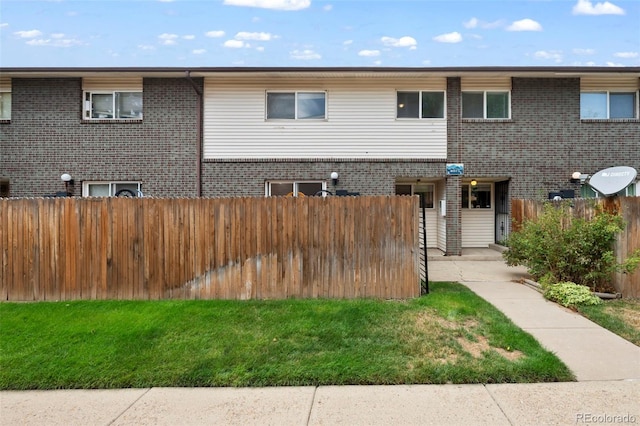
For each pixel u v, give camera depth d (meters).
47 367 3.90
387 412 3.14
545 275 6.81
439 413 3.12
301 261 6.31
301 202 6.33
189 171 10.96
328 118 11.02
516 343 4.39
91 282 6.26
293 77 10.97
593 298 5.88
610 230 6.18
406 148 10.98
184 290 6.29
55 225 6.26
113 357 4.10
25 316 5.36
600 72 10.46
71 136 10.87
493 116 11.08
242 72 10.53
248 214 6.31
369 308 5.61
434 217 12.27
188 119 10.97
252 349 4.27
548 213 6.99
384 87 11.02
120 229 6.29
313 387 3.61
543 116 10.90
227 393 3.51
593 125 10.91
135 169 10.92
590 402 3.25
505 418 3.03
